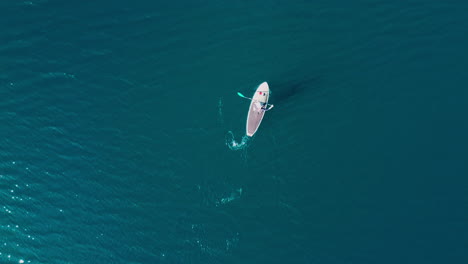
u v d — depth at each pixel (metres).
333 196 65.12
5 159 67.38
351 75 71.06
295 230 63.53
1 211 64.62
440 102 69.88
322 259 61.88
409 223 63.25
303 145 67.75
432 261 61.19
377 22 74.50
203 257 62.56
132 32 74.06
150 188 66.00
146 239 63.56
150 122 69.19
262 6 75.62
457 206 63.84
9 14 75.44
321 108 69.56
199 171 66.75
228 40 73.19
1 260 62.31
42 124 69.25
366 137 68.12
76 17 75.19
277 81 70.69
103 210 65.00
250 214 64.50
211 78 71.06
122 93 70.62
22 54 72.81
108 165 67.25
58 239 63.56
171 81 71.06
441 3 76.25
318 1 76.12
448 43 73.31
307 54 72.19
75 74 71.69
